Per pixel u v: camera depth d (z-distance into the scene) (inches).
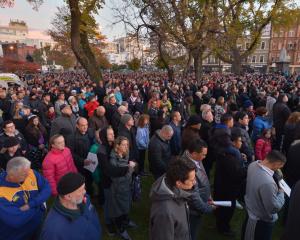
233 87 498.3
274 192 114.0
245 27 845.8
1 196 107.3
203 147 129.8
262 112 238.8
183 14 512.1
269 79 836.6
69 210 91.0
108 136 152.4
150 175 250.2
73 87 568.4
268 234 122.0
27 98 358.0
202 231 167.3
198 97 428.5
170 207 90.8
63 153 159.9
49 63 2918.3
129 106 401.1
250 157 185.0
